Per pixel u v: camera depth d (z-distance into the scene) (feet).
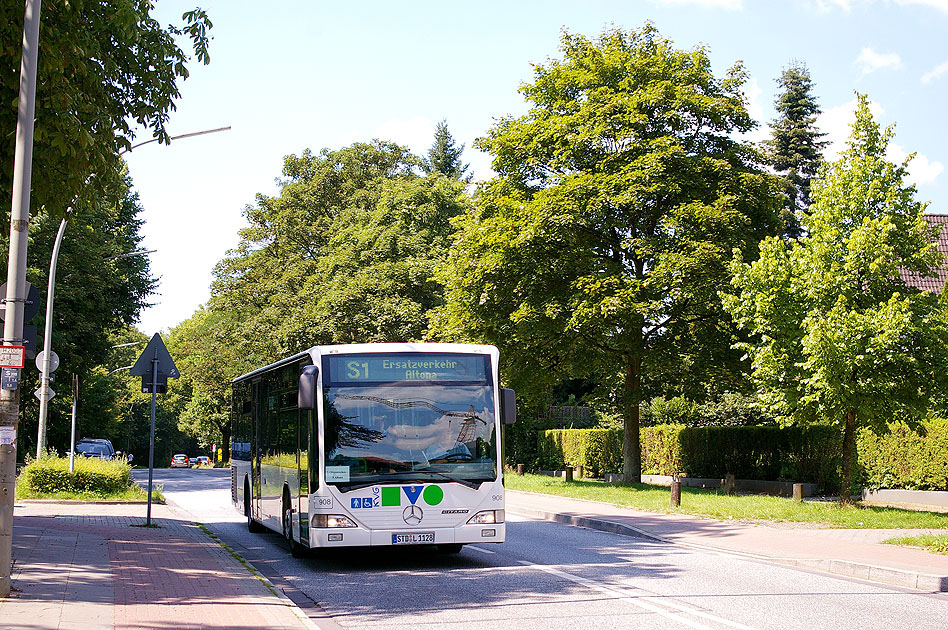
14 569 35.96
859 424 67.72
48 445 175.42
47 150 44.57
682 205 89.10
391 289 144.05
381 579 40.04
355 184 175.32
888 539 49.93
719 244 87.40
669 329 93.71
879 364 62.64
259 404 59.41
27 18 31.50
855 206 66.33
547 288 94.84
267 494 55.47
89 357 143.33
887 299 65.46
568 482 110.01
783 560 44.93
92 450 137.59
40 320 129.90
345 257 151.74
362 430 42.16
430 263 144.36
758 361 67.72
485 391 43.80
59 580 33.83
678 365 95.76
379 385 42.80
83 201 49.52
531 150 100.94
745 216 88.38
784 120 166.40
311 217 175.52
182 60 51.49
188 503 96.17
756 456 102.37
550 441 142.61
